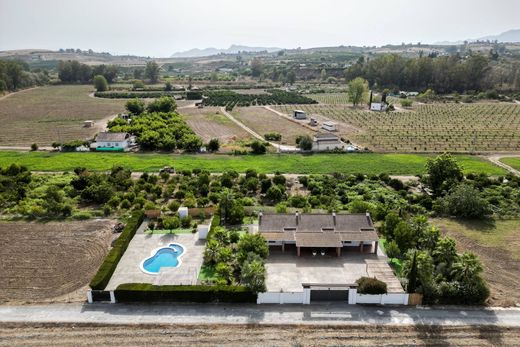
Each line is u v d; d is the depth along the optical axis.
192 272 60.84
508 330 51.06
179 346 48.22
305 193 99.19
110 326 51.56
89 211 87.44
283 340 49.28
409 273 57.56
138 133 151.38
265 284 60.47
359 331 50.78
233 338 49.59
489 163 124.12
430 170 100.44
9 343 48.50
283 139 156.00
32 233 77.44
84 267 65.62
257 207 87.94
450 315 53.88
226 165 121.12
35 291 59.22
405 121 188.50
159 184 104.19
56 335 49.91
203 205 88.94
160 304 56.09
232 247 71.00
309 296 56.12
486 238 76.25
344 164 122.44
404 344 48.62
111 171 109.75
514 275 64.00
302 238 68.50
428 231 66.50
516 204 90.69
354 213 74.00
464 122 184.88
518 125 177.25
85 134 163.50
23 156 129.75
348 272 64.19
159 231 77.94
